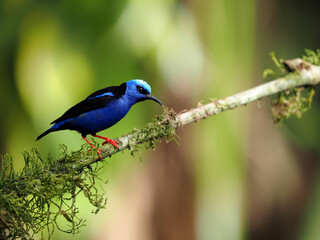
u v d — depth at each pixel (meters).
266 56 17.28
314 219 17.69
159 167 13.08
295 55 17.98
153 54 11.48
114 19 11.30
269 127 17.11
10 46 11.88
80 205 11.34
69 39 11.50
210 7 12.29
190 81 12.16
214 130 13.02
